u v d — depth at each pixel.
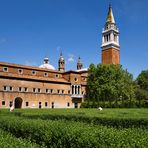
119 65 94.00
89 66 94.62
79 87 91.44
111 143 8.80
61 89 85.75
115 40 128.50
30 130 14.76
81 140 10.40
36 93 78.44
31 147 8.11
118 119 18.73
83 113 26.83
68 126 13.05
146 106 78.19
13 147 7.58
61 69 118.44
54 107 82.62
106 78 88.38
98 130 11.05
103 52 128.25
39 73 83.88
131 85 95.69
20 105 75.50
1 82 70.69
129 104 81.19
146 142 8.14
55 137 12.60
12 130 16.59
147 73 139.12
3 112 36.09
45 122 15.46
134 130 11.06
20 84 75.06
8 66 76.19
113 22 128.00
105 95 87.81
